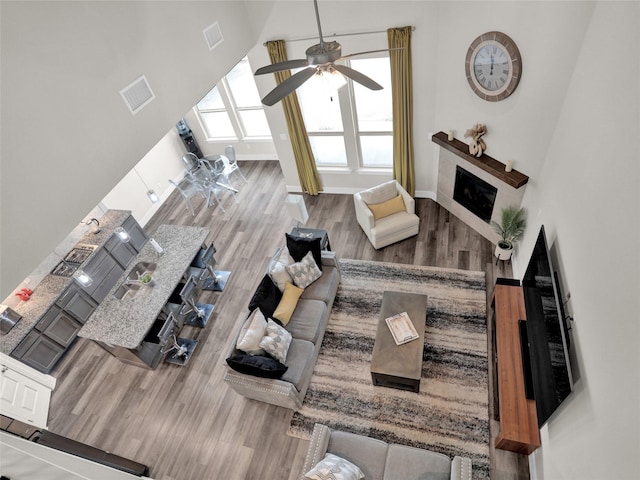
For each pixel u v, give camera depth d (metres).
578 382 2.48
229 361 3.70
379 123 6.04
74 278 5.32
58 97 2.73
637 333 1.71
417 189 6.45
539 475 3.11
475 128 4.67
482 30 4.09
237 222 6.87
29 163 2.56
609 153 2.34
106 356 5.18
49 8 2.63
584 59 3.02
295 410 4.16
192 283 4.91
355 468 3.07
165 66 3.74
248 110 7.85
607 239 2.20
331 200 6.91
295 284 4.72
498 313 4.00
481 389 3.99
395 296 4.43
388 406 4.02
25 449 1.11
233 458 3.91
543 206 3.89
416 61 5.00
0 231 2.41
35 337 4.92
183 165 8.35
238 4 4.88
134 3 3.32
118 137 3.28
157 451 4.08
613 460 1.81
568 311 2.82
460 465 2.96
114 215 6.30
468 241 5.56
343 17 4.91
